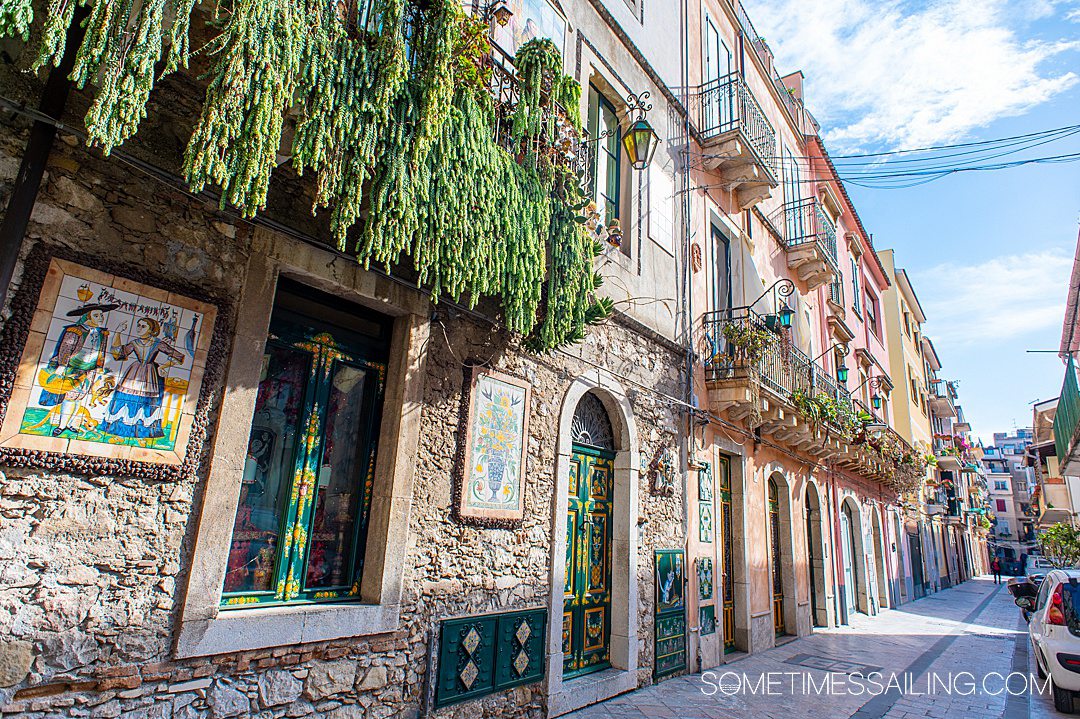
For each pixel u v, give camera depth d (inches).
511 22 237.1
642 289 299.7
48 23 92.9
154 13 98.9
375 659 159.6
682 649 285.0
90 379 118.8
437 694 172.4
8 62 117.3
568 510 240.8
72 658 112.3
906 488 796.6
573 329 210.5
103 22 95.4
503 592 198.8
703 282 361.4
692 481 315.0
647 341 297.1
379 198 135.0
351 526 170.9
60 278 117.5
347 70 127.6
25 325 112.0
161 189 135.0
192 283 137.0
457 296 159.2
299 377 165.3
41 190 118.3
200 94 144.1
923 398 1160.8
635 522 263.4
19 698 106.7
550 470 226.2
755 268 406.6
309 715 144.2
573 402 241.0
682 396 320.8
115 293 124.3
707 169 385.7
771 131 442.0
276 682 139.3
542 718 203.9
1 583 106.3
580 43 281.1
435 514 180.9
